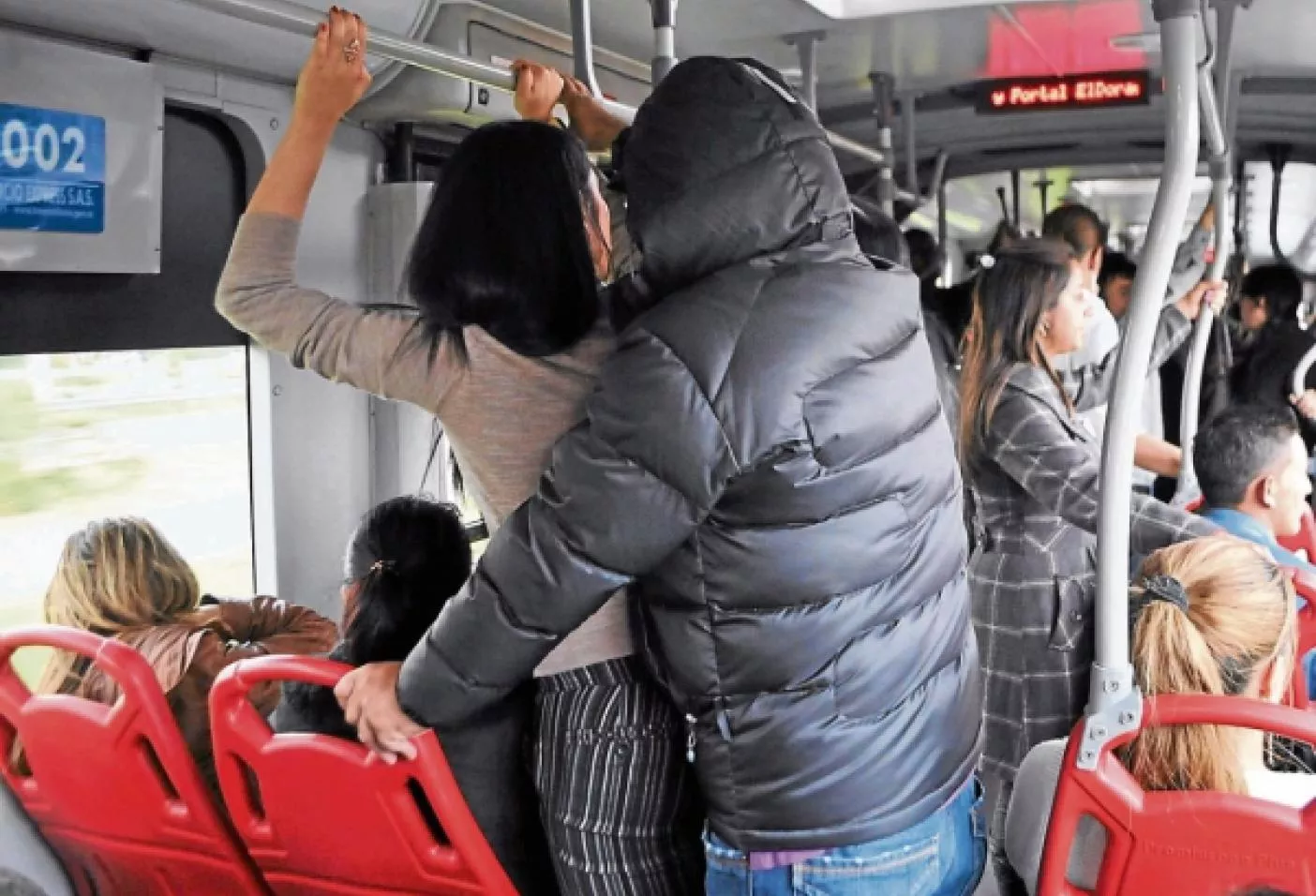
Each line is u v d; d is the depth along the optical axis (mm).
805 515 1495
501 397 1762
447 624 1586
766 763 1582
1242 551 1907
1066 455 2531
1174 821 1560
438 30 2871
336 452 3219
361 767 1862
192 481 2914
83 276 2600
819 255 1570
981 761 2822
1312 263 7422
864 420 1506
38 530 2574
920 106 4539
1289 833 1515
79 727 2152
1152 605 1793
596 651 1758
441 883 1914
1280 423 2744
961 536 1702
